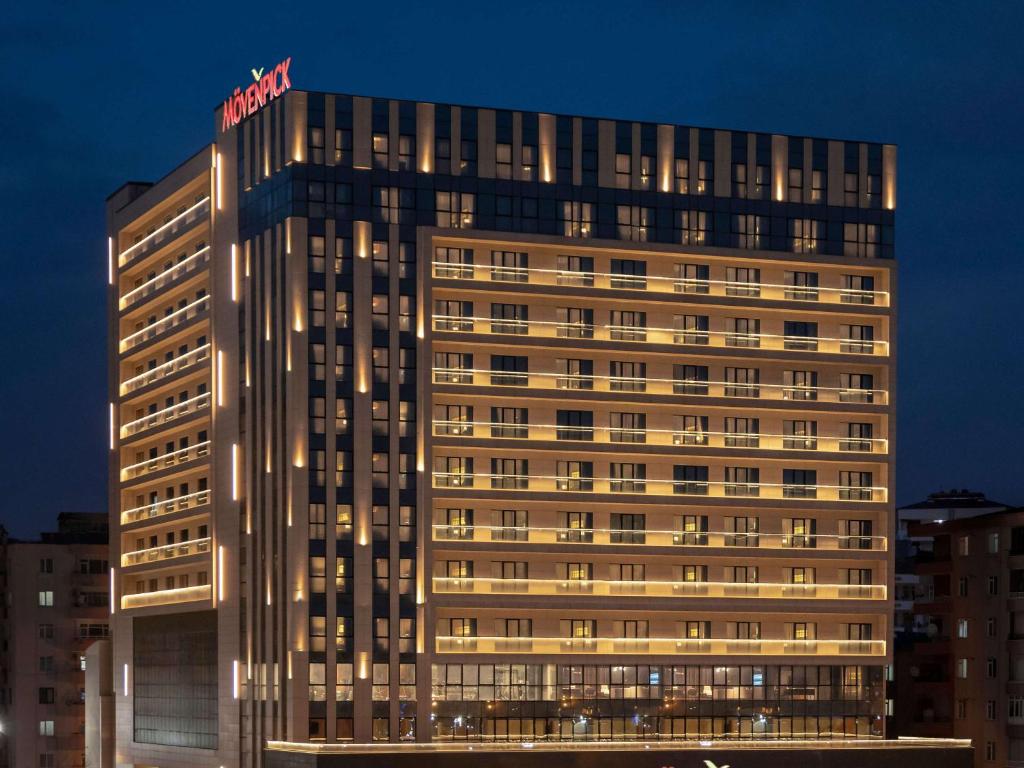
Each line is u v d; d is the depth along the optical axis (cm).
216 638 11506
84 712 15588
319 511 10544
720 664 11225
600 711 10969
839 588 11531
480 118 11225
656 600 11019
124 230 13488
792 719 11338
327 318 10700
